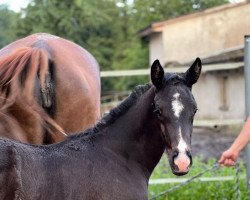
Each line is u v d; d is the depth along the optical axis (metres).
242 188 7.66
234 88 20.78
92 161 4.17
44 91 4.94
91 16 34.72
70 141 4.23
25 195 3.72
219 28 23.94
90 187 4.06
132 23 37.81
